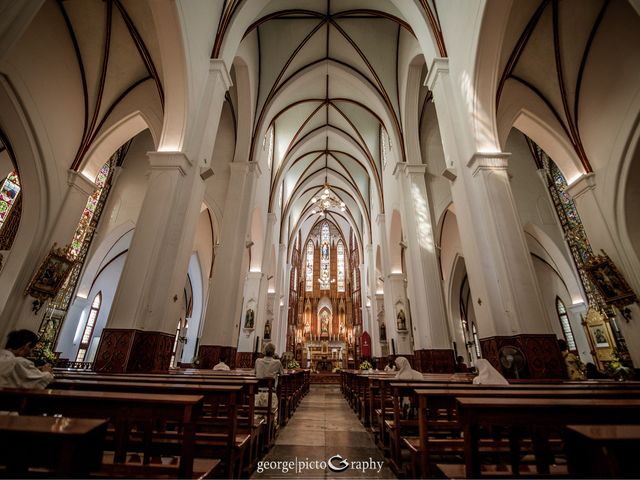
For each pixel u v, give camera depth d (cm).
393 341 1493
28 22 359
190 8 714
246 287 1515
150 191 680
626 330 805
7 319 777
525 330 561
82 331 1524
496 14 642
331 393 1470
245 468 342
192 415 209
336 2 1174
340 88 1546
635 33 747
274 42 1291
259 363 582
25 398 219
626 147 797
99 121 959
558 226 1308
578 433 153
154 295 628
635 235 795
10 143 820
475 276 646
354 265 3519
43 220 851
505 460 325
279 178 1781
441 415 463
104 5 808
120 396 214
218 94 820
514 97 901
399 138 1266
